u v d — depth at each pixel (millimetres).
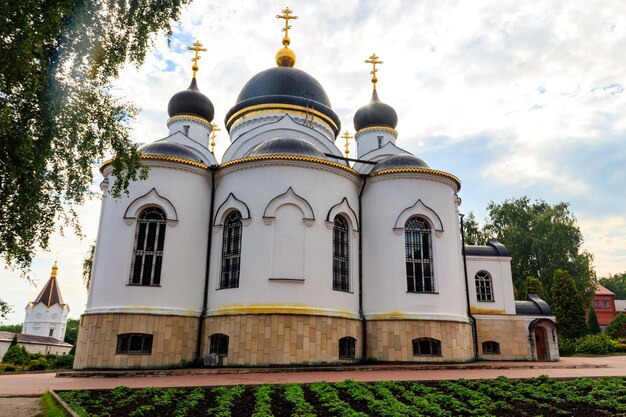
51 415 8961
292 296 18359
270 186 19500
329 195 20219
